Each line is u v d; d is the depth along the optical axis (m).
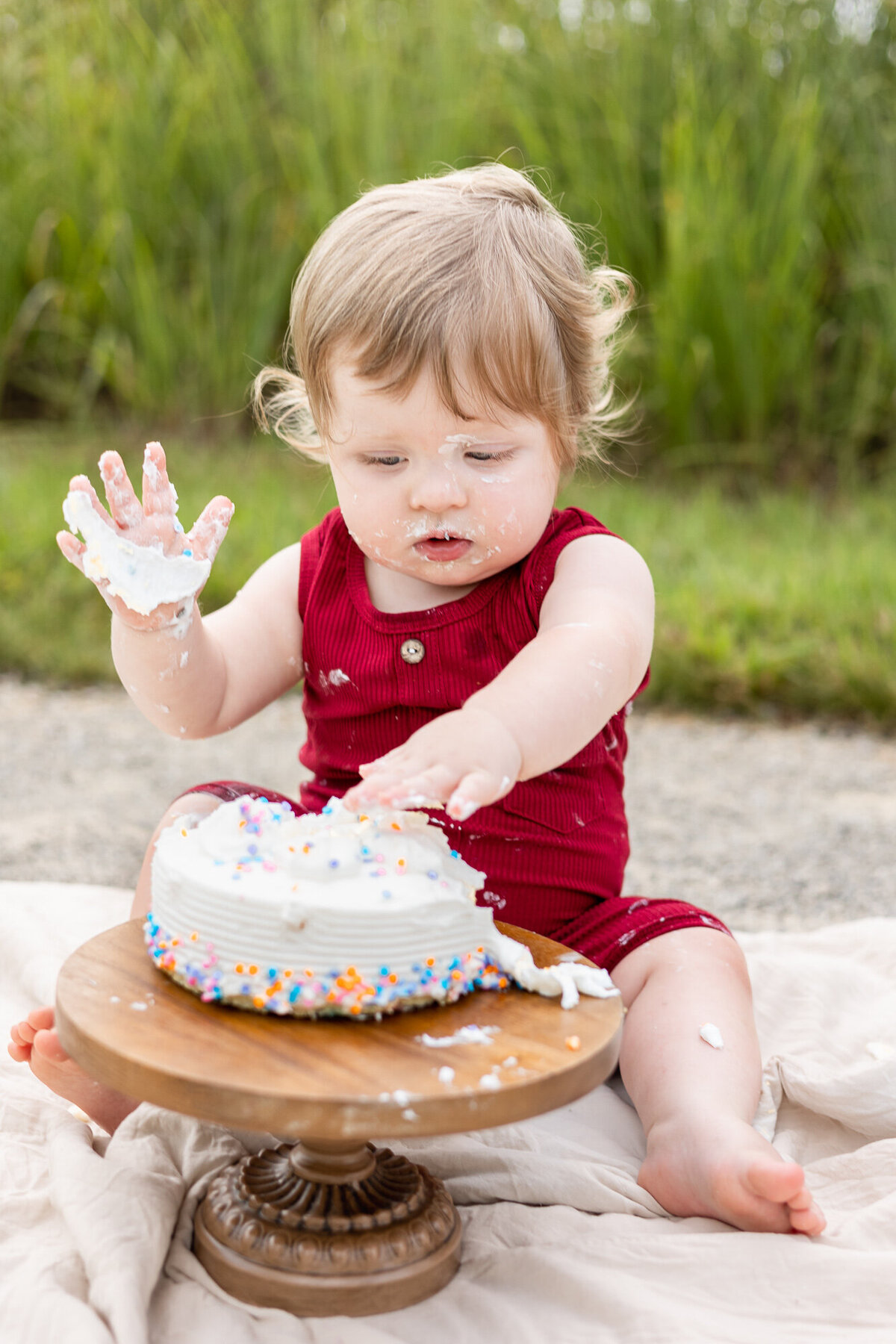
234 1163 1.45
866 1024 1.91
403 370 1.45
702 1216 1.42
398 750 1.30
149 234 6.81
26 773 3.53
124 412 7.07
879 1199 1.48
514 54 6.52
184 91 6.72
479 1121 1.13
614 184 6.19
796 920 2.60
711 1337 1.21
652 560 5.10
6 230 6.91
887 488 6.14
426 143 6.27
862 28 6.37
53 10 7.17
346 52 6.66
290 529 5.19
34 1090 1.68
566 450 1.66
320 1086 1.13
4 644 4.70
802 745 4.00
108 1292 1.21
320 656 1.73
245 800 1.44
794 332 6.20
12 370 7.16
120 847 2.95
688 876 2.85
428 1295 1.30
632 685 1.51
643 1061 1.52
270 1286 1.26
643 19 6.43
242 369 6.69
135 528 1.46
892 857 2.98
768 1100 1.65
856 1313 1.26
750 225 6.15
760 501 5.93
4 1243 1.34
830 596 4.70
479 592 1.67
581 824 1.70
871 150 6.24
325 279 1.54
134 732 4.00
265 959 1.26
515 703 1.35
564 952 1.44
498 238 1.55
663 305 6.14
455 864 1.37
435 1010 1.30
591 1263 1.34
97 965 1.36
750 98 6.31
